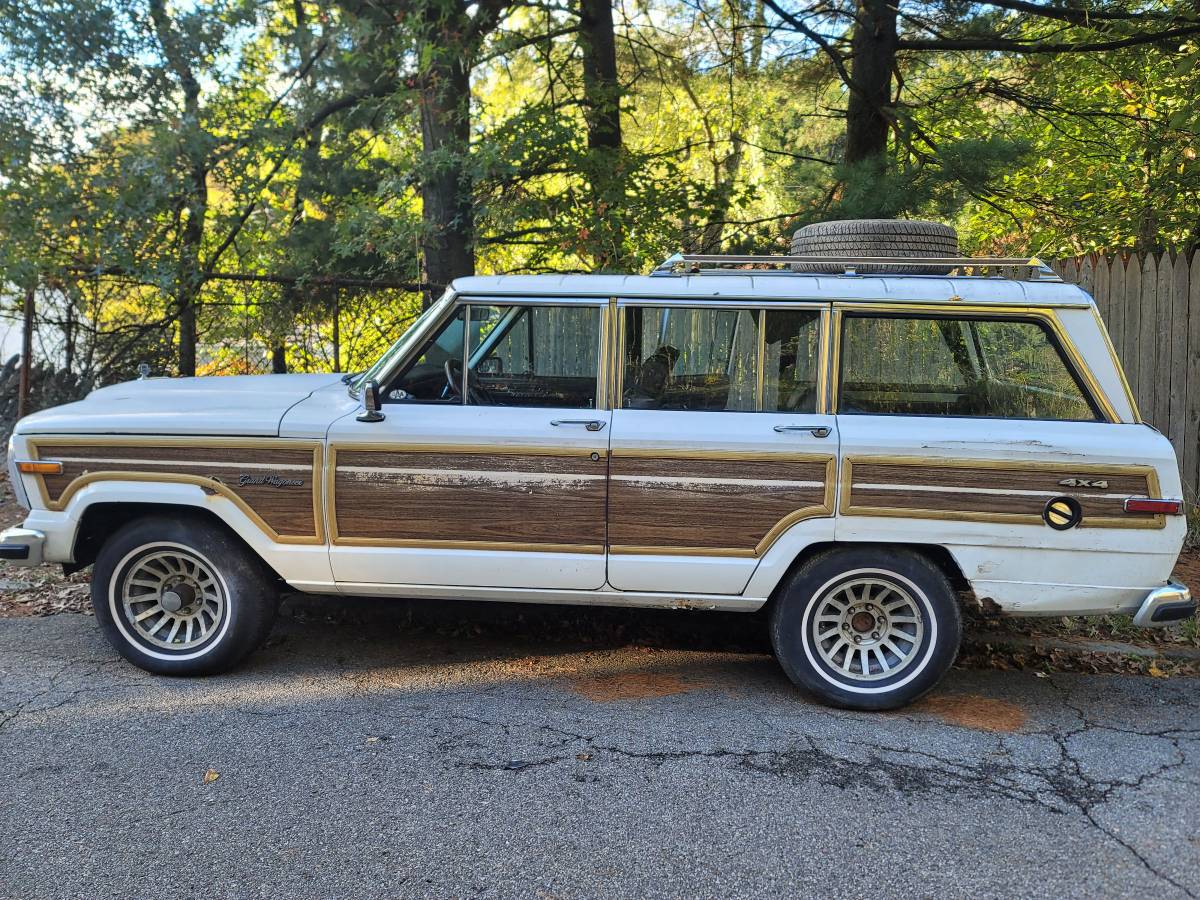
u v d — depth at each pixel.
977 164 7.95
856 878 2.85
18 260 7.94
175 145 8.12
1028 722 4.09
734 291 4.14
